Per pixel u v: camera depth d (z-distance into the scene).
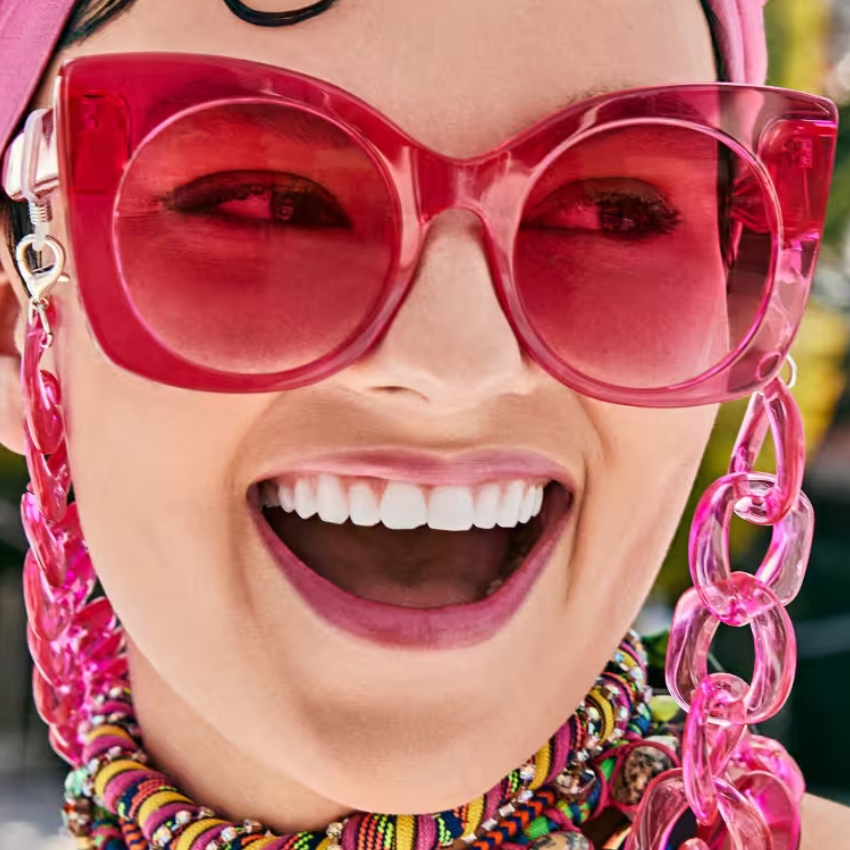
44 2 1.27
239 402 1.20
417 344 1.11
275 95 1.08
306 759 1.25
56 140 1.10
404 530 1.44
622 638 1.44
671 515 1.36
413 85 1.12
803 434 1.29
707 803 1.28
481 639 1.25
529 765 1.38
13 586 5.94
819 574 6.44
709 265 1.22
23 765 5.54
